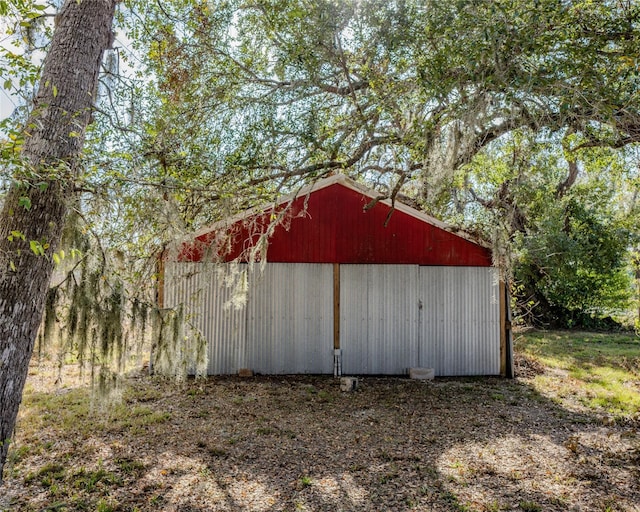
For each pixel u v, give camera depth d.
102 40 4.12
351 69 7.29
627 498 4.13
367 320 9.14
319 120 7.75
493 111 5.10
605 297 17.03
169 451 5.12
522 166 6.92
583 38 4.62
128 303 5.53
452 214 10.40
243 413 6.58
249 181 6.99
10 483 4.28
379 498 4.13
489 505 4.01
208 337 8.81
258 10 7.71
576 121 4.94
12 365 3.32
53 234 3.52
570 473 4.67
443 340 9.23
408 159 6.81
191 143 6.86
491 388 8.34
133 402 7.00
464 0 4.59
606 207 17.17
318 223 9.08
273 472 4.64
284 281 9.02
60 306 4.62
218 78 7.70
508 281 9.26
